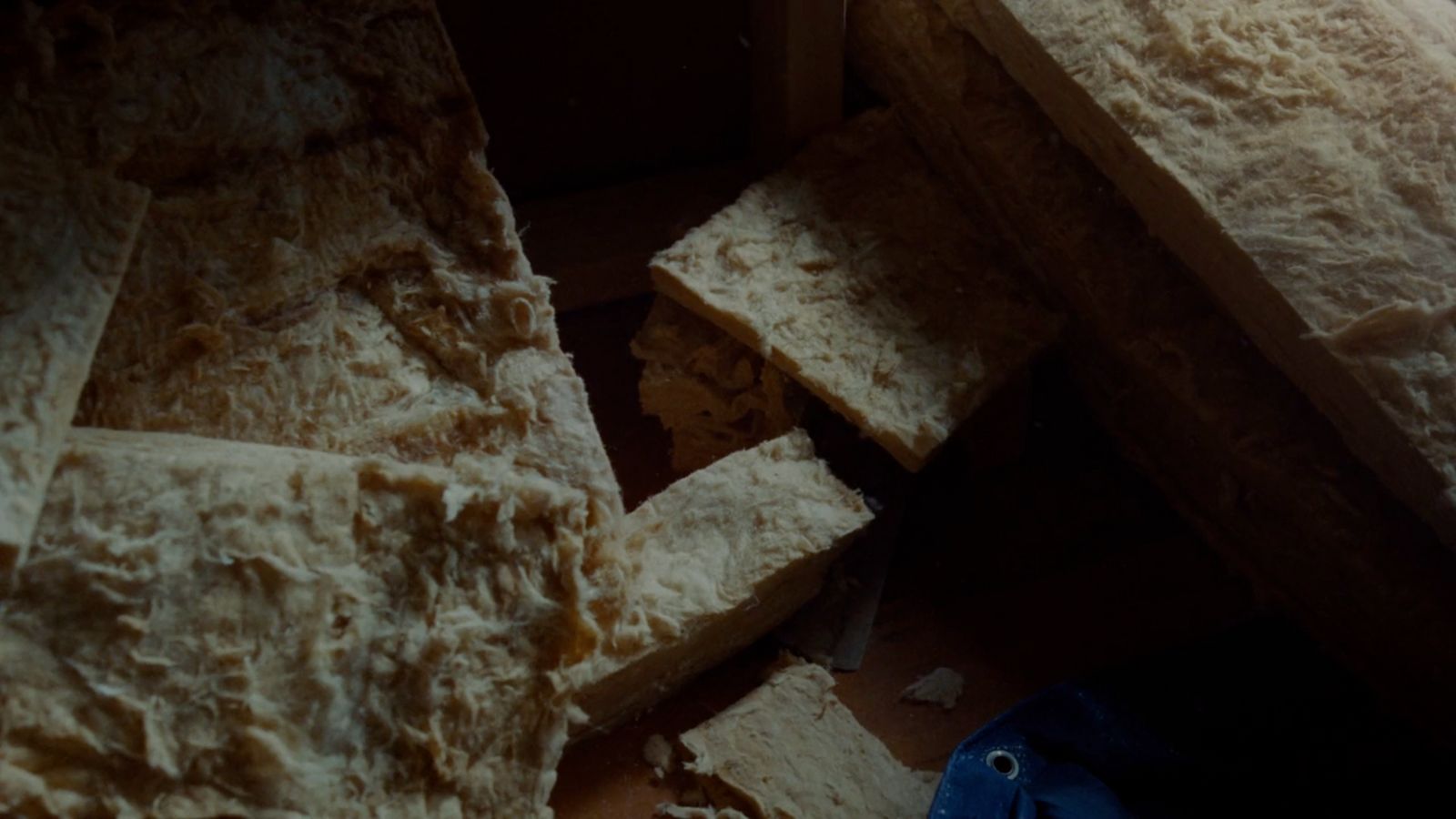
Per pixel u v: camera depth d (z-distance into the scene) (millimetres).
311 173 1593
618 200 2223
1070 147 1885
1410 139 1646
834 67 2059
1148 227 1786
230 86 1580
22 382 1324
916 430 1801
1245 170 1646
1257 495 1798
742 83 2262
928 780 1697
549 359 1586
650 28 2121
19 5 1527
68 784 1217
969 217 2023
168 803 1233
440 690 1357
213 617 1283
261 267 1536
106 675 1246
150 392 1469
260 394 1502
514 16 2035
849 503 1745
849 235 1967
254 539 1312
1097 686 1730
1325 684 1815
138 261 1494
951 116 1968
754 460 1782
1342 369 1551
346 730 1316
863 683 1839
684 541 1704
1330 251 1585
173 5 1589
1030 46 1788
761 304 1869
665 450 2105
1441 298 1538
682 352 1947
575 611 1417
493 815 1372
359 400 1523
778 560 1680
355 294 1581
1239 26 1740
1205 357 1760
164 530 1297
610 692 1641
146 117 1531
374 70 1646
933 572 1956
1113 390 1983
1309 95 1685
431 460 1514
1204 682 1804
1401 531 1626
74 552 1271
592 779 1737
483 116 2160
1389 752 1745
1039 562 1968
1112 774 1677
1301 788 1704
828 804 1657
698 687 1829
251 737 1258
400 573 1367
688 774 1728
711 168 2285
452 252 1616
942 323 1905
